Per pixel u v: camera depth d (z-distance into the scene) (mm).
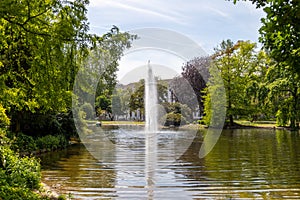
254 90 29016
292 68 4027
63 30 5438
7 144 9531
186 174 8867
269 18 3615
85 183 8000
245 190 7410
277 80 25953
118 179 8297
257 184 7914
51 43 5504
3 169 7047
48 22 5758
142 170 9055
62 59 5867
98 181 8188
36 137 14359
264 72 32844
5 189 5746
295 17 3408
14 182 6496
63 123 16312
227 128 28922
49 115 14523
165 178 8414
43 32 5645
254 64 32719
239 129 27969
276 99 27031
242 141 17641
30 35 5559
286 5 3430
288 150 13836
